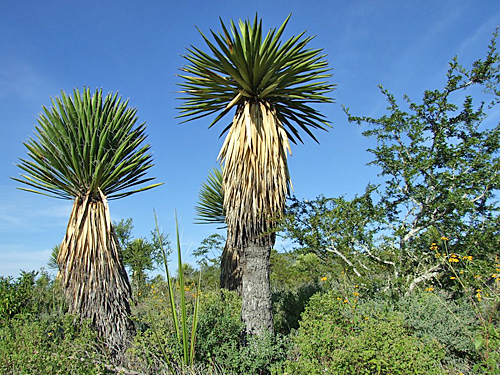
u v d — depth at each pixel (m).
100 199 7.04
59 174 6.96
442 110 6.21
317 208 6.80
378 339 3.64
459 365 3.83
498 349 3.55
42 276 10.23
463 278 5.14
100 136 6.84
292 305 7.64
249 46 5.95
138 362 4.86
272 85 6.16
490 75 5.91
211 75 6.35
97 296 6.32
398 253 6.20
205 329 4.94
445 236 6.02
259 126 6.48
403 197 6.56
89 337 5.38
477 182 5.66
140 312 7.24
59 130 6.74
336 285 6.19
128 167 6.97
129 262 10.88
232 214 6.36
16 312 7.93
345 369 3.35
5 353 4.70
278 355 4.73
